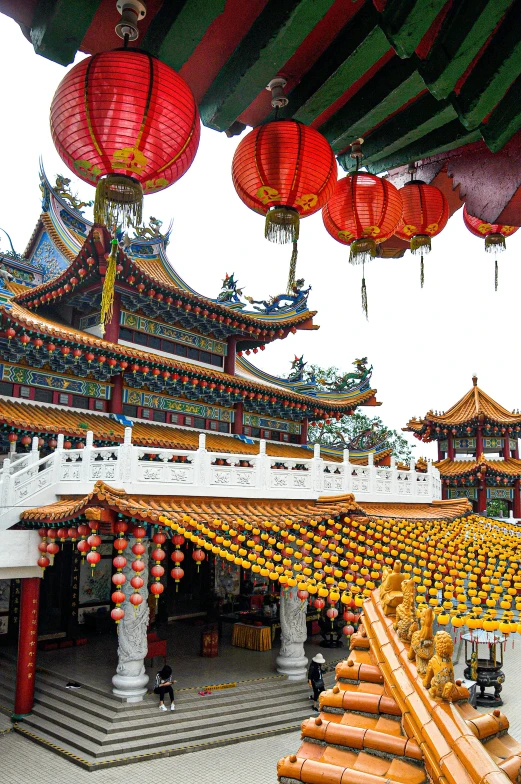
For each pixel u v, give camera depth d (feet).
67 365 81.71
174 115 11.94
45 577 89.61
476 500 134.21
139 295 90.12
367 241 17.75
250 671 70.23
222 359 108.37
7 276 76.28
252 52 11.96
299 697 64.85
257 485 64.28
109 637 84.48
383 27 10.47
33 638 61.41
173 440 84.69
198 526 50.85
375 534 53.21
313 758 19.39
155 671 68.80
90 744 52.95
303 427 120.37
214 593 100.83
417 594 31.71
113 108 11.60
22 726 58.49
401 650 20.86
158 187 13.48
